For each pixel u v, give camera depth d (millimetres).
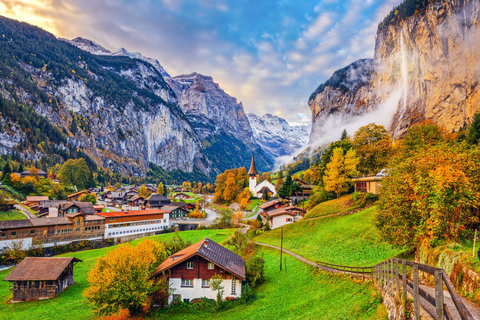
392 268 19375
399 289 18219
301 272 46375
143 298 38531
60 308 48438
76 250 95062
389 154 85188
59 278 56531
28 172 185625
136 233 116125
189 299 42594
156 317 39500
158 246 51750
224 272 42938
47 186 169750
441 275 10578
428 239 26609
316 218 78750
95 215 108062
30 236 88625
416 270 13359
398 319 16859
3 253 82375
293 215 91312
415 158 31078
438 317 10562
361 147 90750
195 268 43344
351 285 31938
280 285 44094
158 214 123875
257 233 91438
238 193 186250
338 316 25500
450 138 72625
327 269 41031
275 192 190000
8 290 58938
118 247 43406
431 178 25812
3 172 163125
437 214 24375
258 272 47156
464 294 17891
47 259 59031
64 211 106250
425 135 66375
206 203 187750
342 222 68312
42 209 120062
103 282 38406
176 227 130375
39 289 54000
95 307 41375
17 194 147000
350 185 88312
